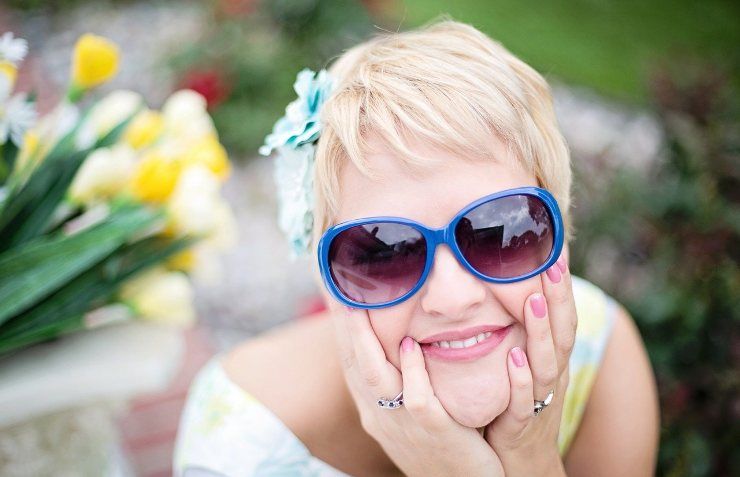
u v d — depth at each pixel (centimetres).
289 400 151
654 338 226
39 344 159
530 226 112
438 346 117
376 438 135
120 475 190
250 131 522
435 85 113
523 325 118
